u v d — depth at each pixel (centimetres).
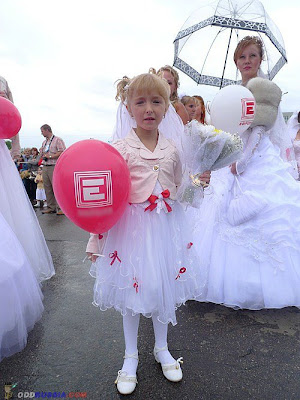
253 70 296
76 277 331
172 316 175
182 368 193
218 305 267
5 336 199
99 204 152
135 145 178
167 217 179
